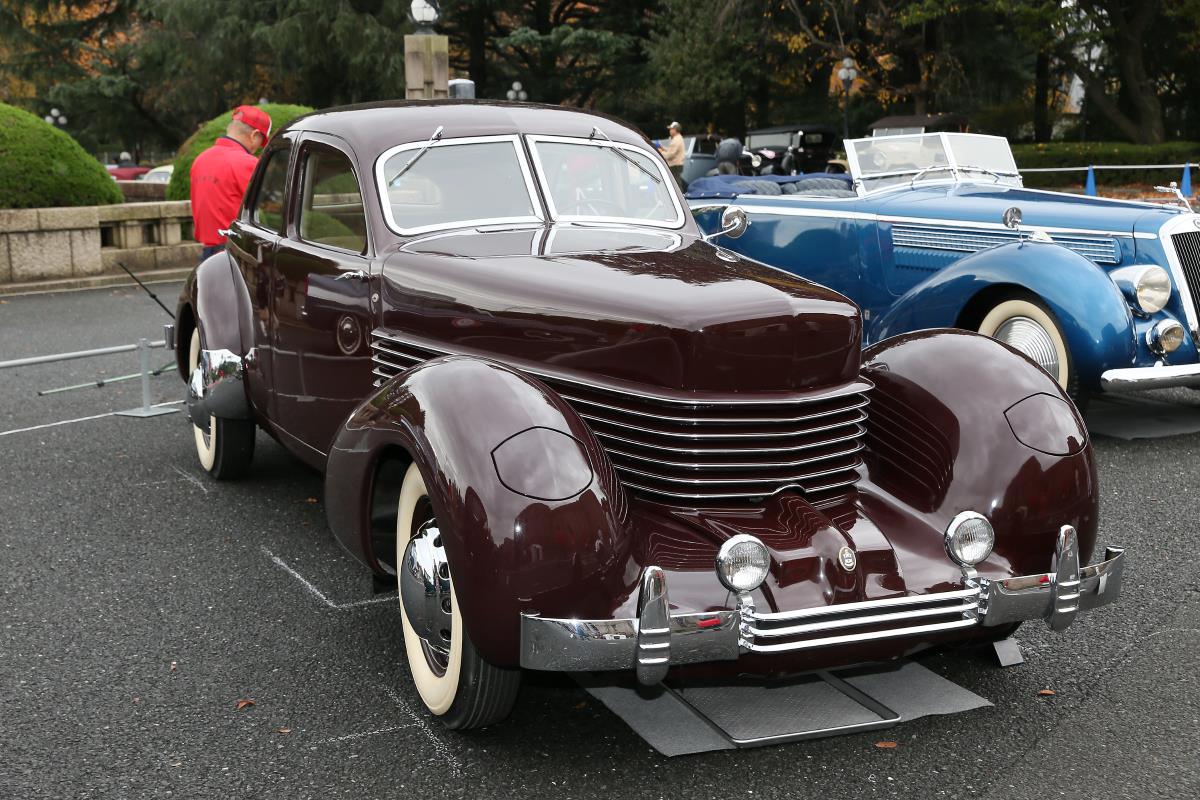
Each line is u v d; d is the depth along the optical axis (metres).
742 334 3.23
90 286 13.94
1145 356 6.62
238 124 7.95
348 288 4.27
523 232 4.17
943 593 3.06
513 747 3.23
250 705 3.47
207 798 2.95
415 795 2.96
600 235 4.14
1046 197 7.56
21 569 4.64
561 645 2.78
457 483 2.85
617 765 3.12
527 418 2.93
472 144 4.43
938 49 38.88
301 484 5.89
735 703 3.42
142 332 10.65
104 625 4.09
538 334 3.48
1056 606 3.17
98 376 8.71
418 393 3.11
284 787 3.00
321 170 4.61
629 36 43.66
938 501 3.36
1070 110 47.69
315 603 4.31
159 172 33.16
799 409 3.34
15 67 46.22
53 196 14.27
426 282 3.84
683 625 2.80
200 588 4.45
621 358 3.31
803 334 3.32
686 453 3.17
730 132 43.38
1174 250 6.64
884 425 3.58
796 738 3.18
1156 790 2.99
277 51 37.53
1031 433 3.33
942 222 7.39
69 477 5.98
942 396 3.47
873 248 7.78
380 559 3.61
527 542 2.78
